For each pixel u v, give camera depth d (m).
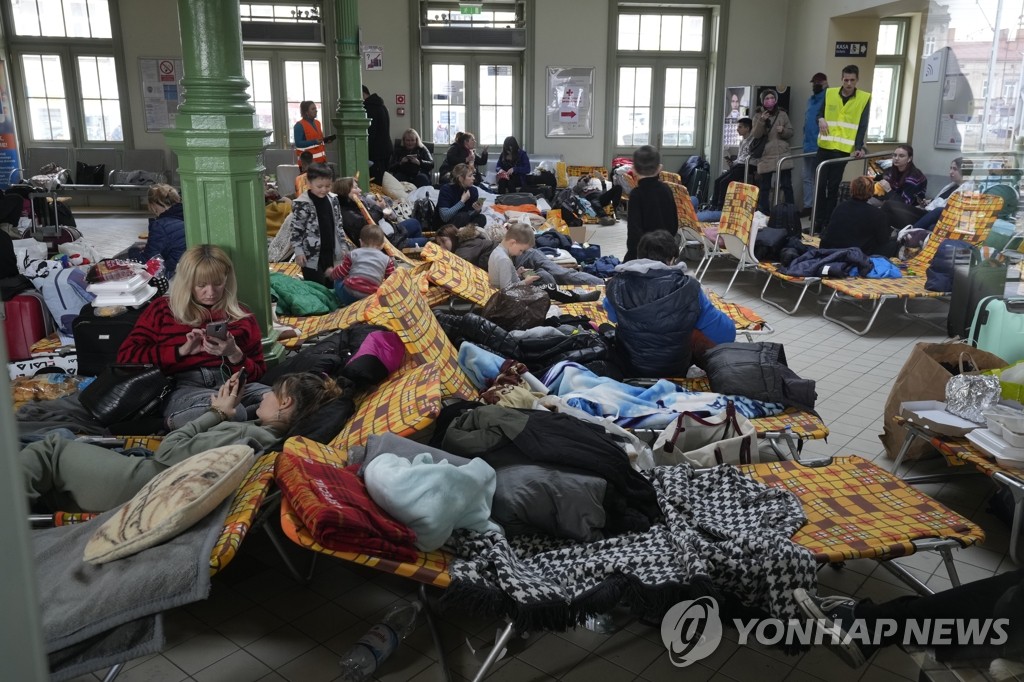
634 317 3.84
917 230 7.15
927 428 3.25
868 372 5.14
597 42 13.02
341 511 2.16
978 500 3.43
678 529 2.50
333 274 5.41
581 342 3.93
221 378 3.23
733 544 2.40
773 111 11.24
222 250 3.42
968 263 4.97
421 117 12.99
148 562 2.05
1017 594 1.92
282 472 2.38
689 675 2.37
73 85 12.63
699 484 2.83
